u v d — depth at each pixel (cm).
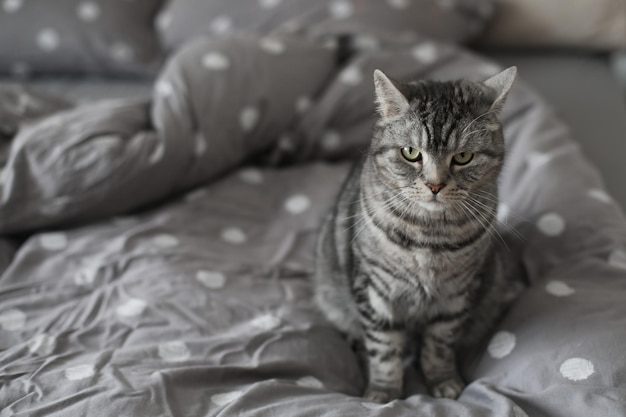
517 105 174
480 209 117
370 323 126
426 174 111
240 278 143
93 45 224
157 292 133
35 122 171
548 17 229
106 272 138
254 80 175
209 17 223
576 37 230
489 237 121
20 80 233
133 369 112
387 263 120
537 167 153
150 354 117
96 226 155
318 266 142
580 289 125
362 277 124
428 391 124
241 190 170
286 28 200
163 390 106
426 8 213
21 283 135
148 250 144
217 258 147
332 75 188
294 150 183
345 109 179
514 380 112
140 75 229
